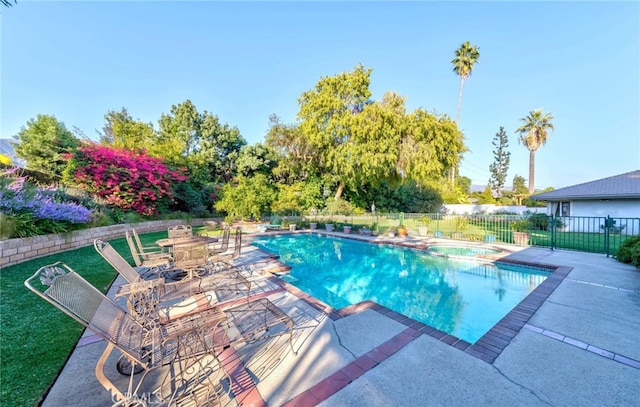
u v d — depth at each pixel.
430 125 16.11
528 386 2.29
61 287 2.02
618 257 6.94
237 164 26.00
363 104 20.06
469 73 28.14
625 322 3.50
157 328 2.38
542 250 8.64
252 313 3.69
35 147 13.33
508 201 30.64
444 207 26.45
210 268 5.88
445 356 2.76
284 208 18.91
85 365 2.56
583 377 2.40
